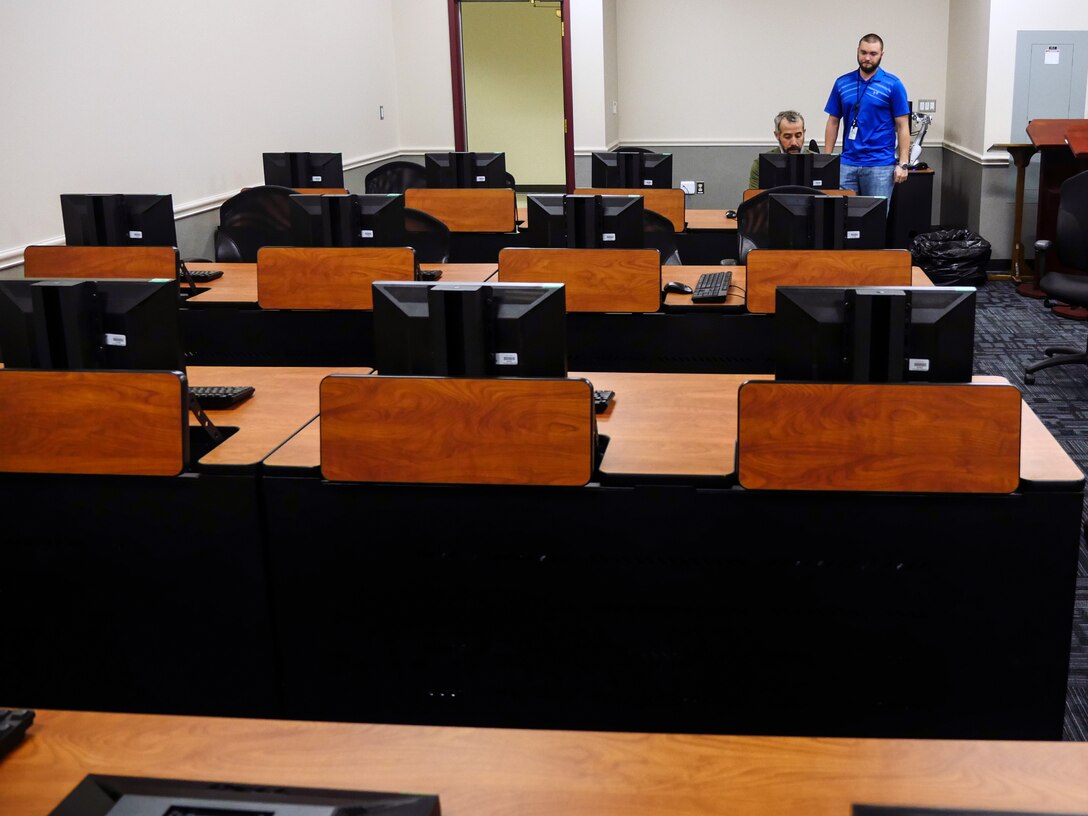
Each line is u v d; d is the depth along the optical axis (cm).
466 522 199
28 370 205
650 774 111
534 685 207
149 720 124
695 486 193
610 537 196
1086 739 223
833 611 196
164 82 506
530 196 377
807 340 190
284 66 636
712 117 839
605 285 347
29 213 411
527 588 201
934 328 185
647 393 244
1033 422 215
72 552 212
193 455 221
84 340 207
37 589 214
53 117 425
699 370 354
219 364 373
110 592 212
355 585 205
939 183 827
